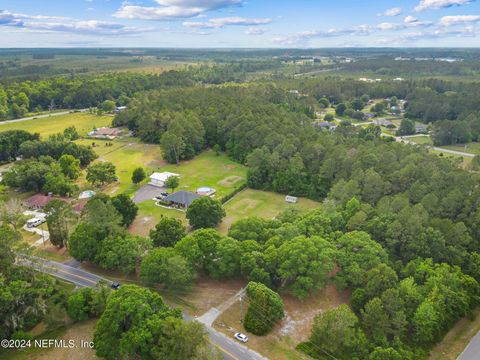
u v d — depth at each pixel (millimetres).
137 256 73500
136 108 196125
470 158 153250
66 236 85812
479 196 87375
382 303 61656
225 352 56750
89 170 126062
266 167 126750
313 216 84000
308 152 124188
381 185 99438
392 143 131875
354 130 165375
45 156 137750
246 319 61719
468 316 68062
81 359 56344
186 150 153875
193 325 52750
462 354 60469
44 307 62312
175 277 65938
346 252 72438
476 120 180250
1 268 66250
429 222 82250
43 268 73375
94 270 78750
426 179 98625
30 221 98438
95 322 64125
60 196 116438
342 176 112312
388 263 73125
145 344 52031
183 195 112750
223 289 71938
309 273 66375
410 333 62531
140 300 55812
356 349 56656
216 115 174250
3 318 59156
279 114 172250
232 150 155625
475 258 76188
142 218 104250
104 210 81438
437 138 175000
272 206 112688
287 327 62812
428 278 67938
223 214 100062
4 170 139875
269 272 70188
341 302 69500
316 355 56719
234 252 71375
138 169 126938
